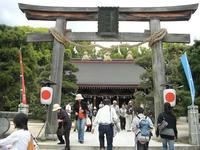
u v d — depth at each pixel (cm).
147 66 1753
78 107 813
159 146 730
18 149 274
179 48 2384
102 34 938
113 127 588
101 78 2892
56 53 915
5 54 890
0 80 851
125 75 3017
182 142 848
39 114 1645
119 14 966
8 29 994
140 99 1658
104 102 608
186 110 966
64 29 959
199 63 905
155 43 923
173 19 956
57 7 955
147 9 948
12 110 1717
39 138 847
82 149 732
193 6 924
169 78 1484
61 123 688
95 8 962
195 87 923
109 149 564
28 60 964
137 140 515
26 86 1036
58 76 898
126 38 950
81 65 3297
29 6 945
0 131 721
